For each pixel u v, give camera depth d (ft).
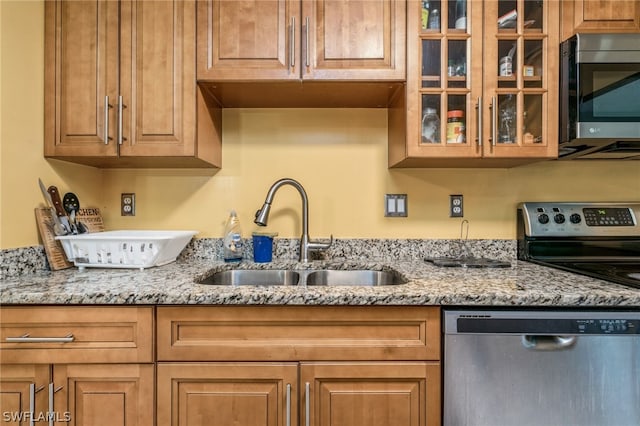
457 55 4.26
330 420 3.21
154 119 4.20
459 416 3.15
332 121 5.32
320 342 3.21
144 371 3.18
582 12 4.25
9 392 3.17
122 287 3.31
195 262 4.95
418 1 4.18
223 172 5.32
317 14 4.21
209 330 3.23
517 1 4.18
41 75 4.18
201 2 4.22
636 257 4.90
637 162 5.29
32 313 3.16
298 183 4.99
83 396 3.18
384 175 5.32
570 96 4.08
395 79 4.21
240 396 3.20
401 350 3.20
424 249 5.30
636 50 4.00
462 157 4.22
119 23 4.20
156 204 5.30
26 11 3.99
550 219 4.96
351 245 5.29
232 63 4.20
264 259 4.91
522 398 3.15
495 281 3.59
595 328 3.11
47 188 4.25
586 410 3.13
